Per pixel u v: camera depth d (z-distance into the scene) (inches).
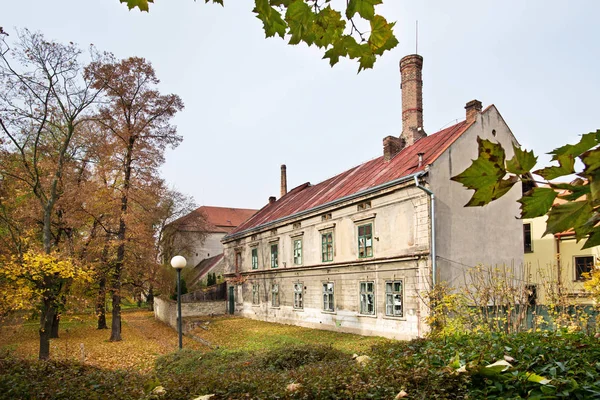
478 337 305.6
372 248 830.5
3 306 633.6
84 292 874.8
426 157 781.9
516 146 55.8
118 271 1006.4
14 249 764.0
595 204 54.8
